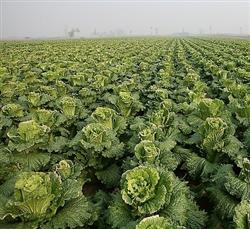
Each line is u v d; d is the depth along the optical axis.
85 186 1.27
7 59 4.62
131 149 1.23
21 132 1.11
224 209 0.95
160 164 1.05
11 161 1.10
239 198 0.95
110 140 1.20
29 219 0.76
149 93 2.26
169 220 0.73
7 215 0.76
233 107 1.77
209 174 1.16
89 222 0.86
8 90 2.20
